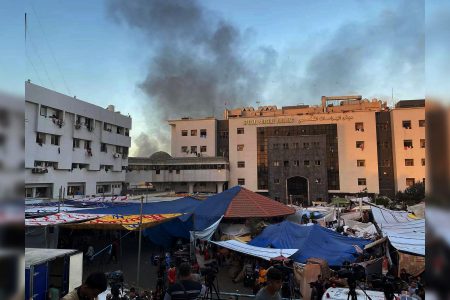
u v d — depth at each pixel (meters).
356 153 58.34
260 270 13.71
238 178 62.91
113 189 49.47
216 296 11.44
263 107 68.38
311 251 15.48
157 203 25.89
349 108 62.41
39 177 35.19
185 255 19.00
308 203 57.25
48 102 36.31
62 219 17.11
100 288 3.36
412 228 17.98
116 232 24.47
